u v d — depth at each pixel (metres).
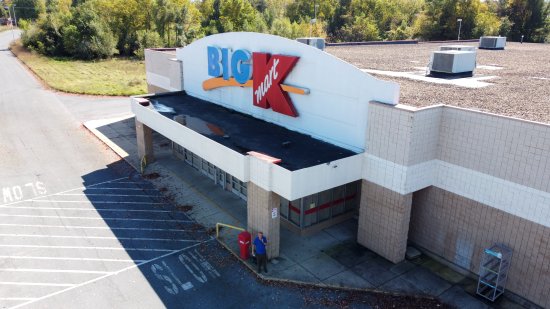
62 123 36.91
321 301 14.81
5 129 35.03
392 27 101.25
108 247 17.98
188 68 28.77
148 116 24.48
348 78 17.19
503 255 14.70
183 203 21.94
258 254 15.91
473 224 15.64
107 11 87.69
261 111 22.80
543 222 13.70
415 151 15.48
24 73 63.59
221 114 24.08
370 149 16.70
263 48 21.44
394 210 16.34
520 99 18.06
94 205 21.75
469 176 15.37
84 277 16.03
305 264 16.80
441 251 16.97
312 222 19.06
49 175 25.62
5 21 156.38
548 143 13.09
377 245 17.42
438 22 80.31
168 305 14.60
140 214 20.83
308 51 18.77
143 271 16.44
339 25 107.88
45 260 17.05
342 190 19.70
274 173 15.56
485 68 27.81
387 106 15.70
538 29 74.88
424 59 31.88
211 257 17.36
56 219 20.31
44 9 142.25
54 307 14.41
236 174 17.03
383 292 15.25
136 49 86.81
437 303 14.75
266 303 14.73
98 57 80.81
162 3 89.88
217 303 14.73
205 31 97.31
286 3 134.25
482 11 78.50
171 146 29.09
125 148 30.14
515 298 14.84
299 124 20.39
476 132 14.84
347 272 16.34
